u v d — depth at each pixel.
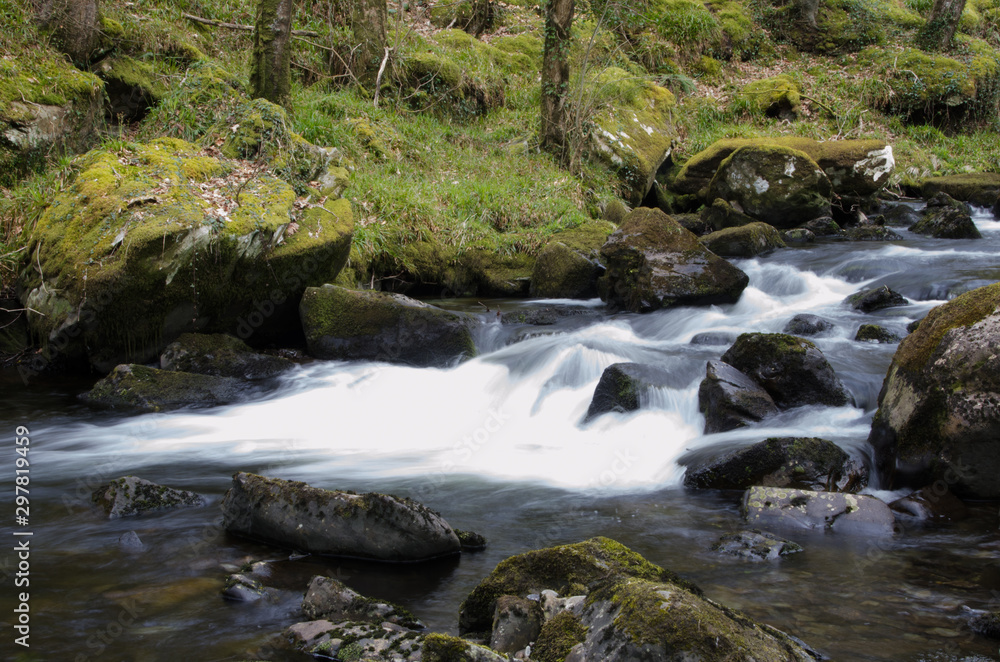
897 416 4.71
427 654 2.45
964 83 18.34
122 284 6.89
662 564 3.59
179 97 9.97
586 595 2.70
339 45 13.80
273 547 3.83
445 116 14.28
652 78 16.81
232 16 13.61
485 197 11.66
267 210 7.87
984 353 4.34
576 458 5.46
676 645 2.19
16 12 9.66
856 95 18.64
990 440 4.25
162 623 3.03
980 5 23.81
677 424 5.75
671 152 16.14
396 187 10.91
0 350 7.72
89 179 7.65
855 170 14.02
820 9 21.09
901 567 3.54
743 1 21.62
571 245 10.39
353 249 9.49
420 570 3.57
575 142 13.93
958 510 4.27
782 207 13.23
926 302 8.50
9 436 5.88
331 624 2.90
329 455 5.62
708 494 4.68
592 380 6.89
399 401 7.01
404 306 7.79
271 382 7.29
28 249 7.64
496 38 17.55
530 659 2.49
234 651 2.82
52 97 9.11
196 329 7.68
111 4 11.45
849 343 7.01
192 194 7.65
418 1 17.25
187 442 5.88
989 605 3.14
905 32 21.03
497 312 9.02
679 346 7.63
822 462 4.61
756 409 5.45
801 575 3.46
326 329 7.89
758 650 2.23
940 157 17.34
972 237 12.09
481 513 4.36
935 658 2.73
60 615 3.08
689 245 9.26
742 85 19.00
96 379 7.38
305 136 10.83
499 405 6.85
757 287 10.40
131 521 4.16
